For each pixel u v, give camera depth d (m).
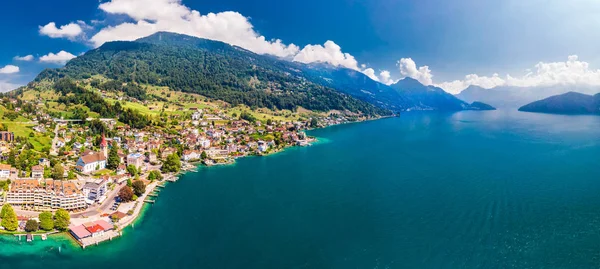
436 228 149.25
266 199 189.50
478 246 133.75
